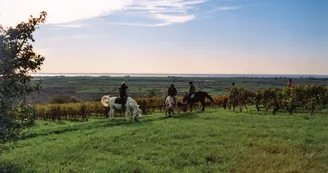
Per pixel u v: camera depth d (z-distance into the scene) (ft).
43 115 152.05
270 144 51.29
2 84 38.47
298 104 98.53
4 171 41.57
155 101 155.02
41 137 69.46
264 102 106.22
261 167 40.37
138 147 53.47
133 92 414.82
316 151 46.98
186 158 45.93
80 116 163.32
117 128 77.15
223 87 545.03
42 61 41.65
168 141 57.00
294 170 38.29
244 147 50.29
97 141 59.31
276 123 74.08
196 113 104.32
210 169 40.09
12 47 39.09
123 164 43.01
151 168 41.14
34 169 42.24
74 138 65.26
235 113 99.45
